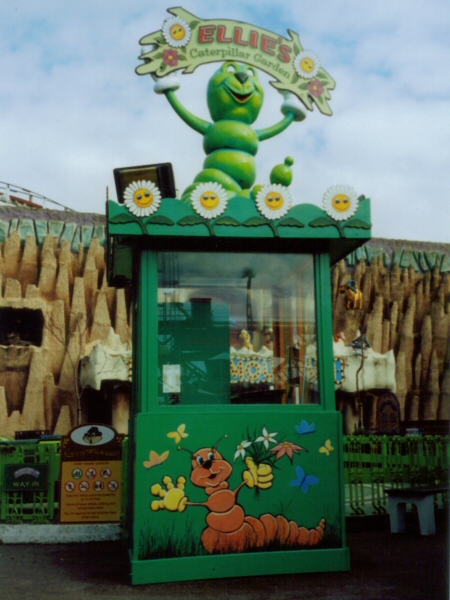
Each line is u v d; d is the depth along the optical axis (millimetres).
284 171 6332
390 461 9094
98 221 24281
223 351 5953
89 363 22609
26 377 22484
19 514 8508
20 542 7969
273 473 5695
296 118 7141
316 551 5668
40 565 6590
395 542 7477
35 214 23609
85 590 5367
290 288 6062
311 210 5914
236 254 6027
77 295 23484
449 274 28078
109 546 7754
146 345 5746
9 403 22203
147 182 5734
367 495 9180
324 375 5914
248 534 5594
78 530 8094
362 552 6812
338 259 6840
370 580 5449
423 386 26875
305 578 5504
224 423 5695
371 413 25344
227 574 5512
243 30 6938
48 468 8609
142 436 5559
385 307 26797
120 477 8383
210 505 5574
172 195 6656
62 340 23078
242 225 5828
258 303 6020
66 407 22672
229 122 6785
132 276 7246
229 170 6652
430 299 27609
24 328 22906
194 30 6840
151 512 5492
